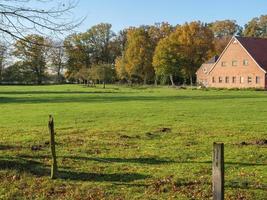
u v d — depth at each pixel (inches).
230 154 685.3
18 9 500.7
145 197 468.1
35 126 1103.6
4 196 477.4
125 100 2126.0
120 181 530.6
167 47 4264.3
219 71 4089.6
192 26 4333.2
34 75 5216.5
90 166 608.1
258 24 5561.0
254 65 3789.4
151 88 3939.5
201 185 506.6
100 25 5841.5
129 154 695.1
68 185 514.6
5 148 751.7
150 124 1114.7
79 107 1706.4
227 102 1898.4
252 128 1006.4
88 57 5679.1
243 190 486.3
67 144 797.9
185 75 4473.4
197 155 684.7
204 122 1146.0
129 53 4724.4
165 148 746.8
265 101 1943.9
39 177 549.0
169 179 533.3
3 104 1932.8
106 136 902.4
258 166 604.7
